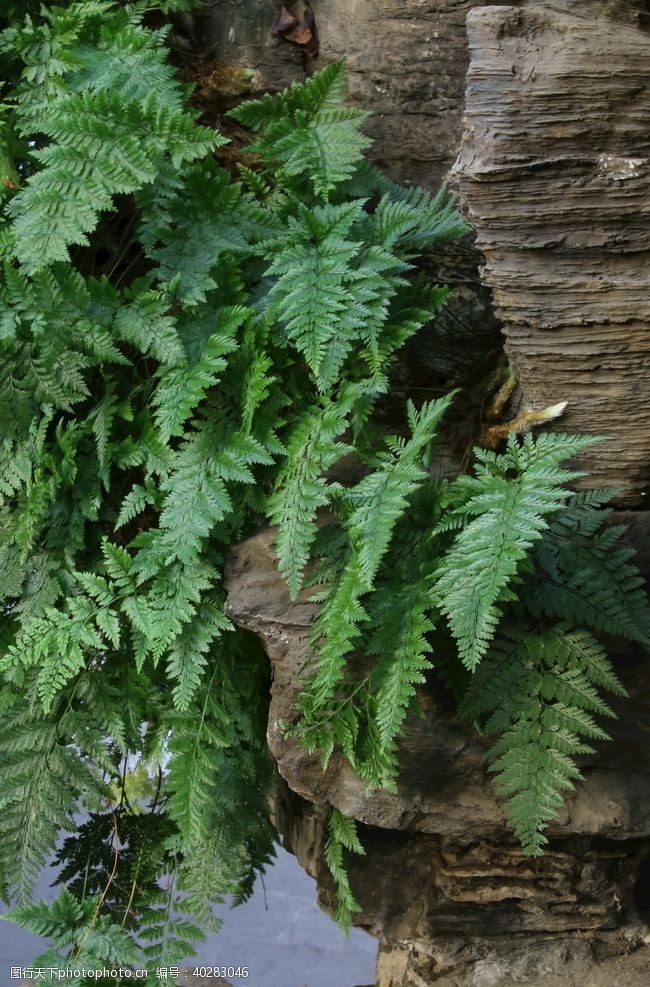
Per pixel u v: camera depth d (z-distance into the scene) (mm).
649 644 2354
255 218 2439
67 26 2438
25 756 2553
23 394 2457
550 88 2264
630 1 2316
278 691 2443
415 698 2373
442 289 2434
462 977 2580
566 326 2328
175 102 2416
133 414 2486
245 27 2518
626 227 2287
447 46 2480
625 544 2410
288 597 2410
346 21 2496
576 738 2361
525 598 2375
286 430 2434
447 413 2514
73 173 2369
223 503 2365
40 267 2346
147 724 2787
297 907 3273
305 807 2660
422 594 2311
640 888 2588
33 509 2455
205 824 2564
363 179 2471
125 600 2424
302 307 2346
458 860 2547
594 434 2377
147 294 2395
